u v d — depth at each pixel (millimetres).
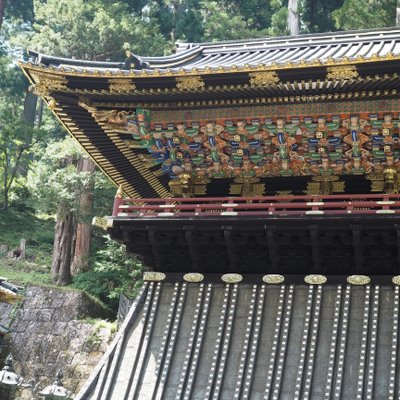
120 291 41188
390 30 22625
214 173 20406
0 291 25781
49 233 52000
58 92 18656
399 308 17859
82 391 18203
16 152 50875
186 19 55094
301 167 19781
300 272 19156
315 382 17297
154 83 18344
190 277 19625
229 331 18531
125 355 18844
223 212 18844
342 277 18734
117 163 21734
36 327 37750
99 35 46188
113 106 19391
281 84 17750
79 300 38906
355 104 18250
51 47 47031
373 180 19453
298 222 18203
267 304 18812
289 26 49781
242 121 18984
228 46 23547
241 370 17766
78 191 42562
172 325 19109
